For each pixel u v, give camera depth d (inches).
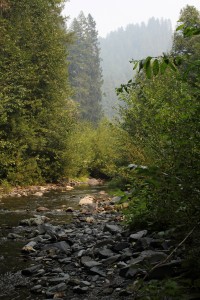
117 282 175.5
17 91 725.3
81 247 249.6
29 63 786.8
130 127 336.8
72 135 885.8
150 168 135.7
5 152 690.2
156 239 213.6
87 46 3277.6
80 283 179.0
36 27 821.2
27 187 707.4
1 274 202.4
